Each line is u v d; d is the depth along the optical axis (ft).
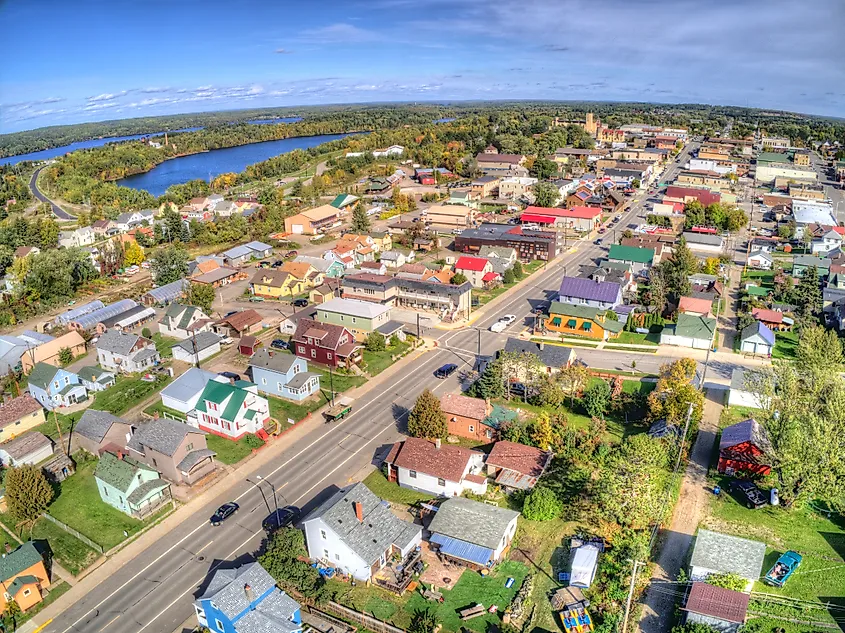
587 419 256.52
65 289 422.41
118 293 434.71
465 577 176.24
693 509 201.36
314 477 223.71
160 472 225.76
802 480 196.54
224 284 442.91
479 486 208.64
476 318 370.12
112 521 205.57
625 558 176.24
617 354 318.65
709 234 523.29
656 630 156.35
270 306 397.19
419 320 366.84
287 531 183.21
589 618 157.89
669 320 358.64
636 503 185.78
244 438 248.73
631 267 447.83
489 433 243.81
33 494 203.51
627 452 203.21
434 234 543.80
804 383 245.45
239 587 157.07
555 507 197.88
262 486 219.41
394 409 268.62
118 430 244.63
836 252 469.16
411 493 213.87
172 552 189.88
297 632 151.74
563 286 376.07
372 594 171.22
